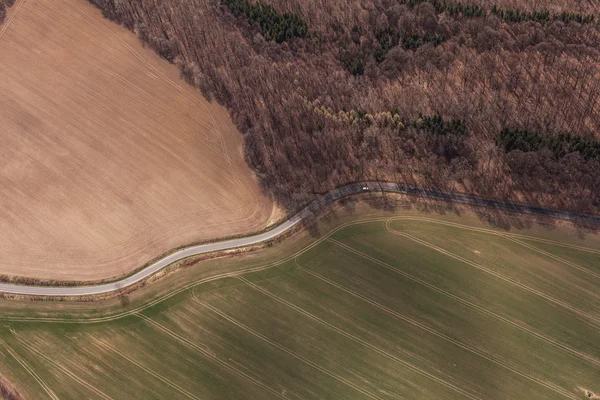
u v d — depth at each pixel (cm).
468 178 11844
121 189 12294
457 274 11044
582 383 9988
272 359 10431
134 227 11844
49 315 11006
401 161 12112
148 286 11188
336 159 12206
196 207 11994
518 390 10006
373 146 12212
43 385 10306
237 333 10681
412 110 12462
